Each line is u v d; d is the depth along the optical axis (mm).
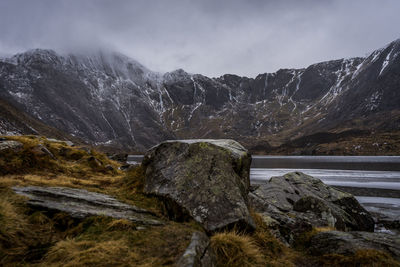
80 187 9234
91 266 3902
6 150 10695
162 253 4445
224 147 9023
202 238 5273
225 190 7480
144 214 7070
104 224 5668
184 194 7629
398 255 6609
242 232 6738
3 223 4691
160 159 9820
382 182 52281
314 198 13375
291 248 8070
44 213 5770
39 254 4375
